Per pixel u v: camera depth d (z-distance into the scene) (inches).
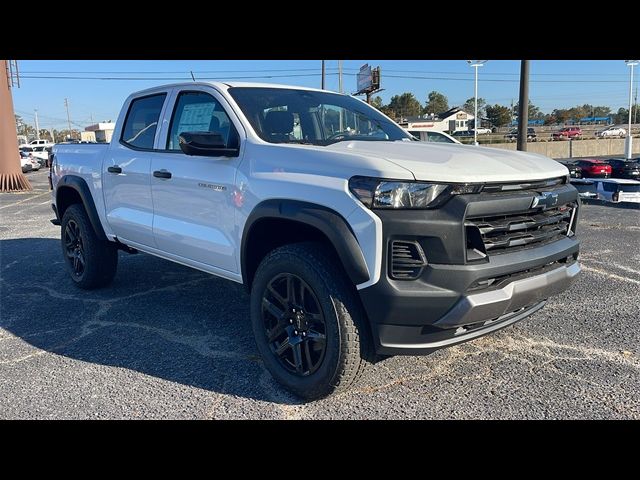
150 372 140.0
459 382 131.7
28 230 387.5
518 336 160.2
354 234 108.0
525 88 559.5
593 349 150.0
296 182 120.2
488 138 2269.9
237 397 126.0
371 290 106.8
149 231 170.9
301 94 166.6
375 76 1274.6
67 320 180.9
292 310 123.0
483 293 107.2
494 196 111.0
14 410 121.0
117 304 197.2
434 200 105.8
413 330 107.7
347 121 167.8
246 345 157.2
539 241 122.0
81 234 207.5
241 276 139.9
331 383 116.6
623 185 461.7
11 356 151.8
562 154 2018.9
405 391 127.6
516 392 126.2
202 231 149.9
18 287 222.8
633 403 120.3
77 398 126.4
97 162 196.9
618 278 220.5
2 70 767.1
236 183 135.5
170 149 165.3
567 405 120.0
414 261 105.4
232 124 144.2
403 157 116.5
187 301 199.8
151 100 179.6
